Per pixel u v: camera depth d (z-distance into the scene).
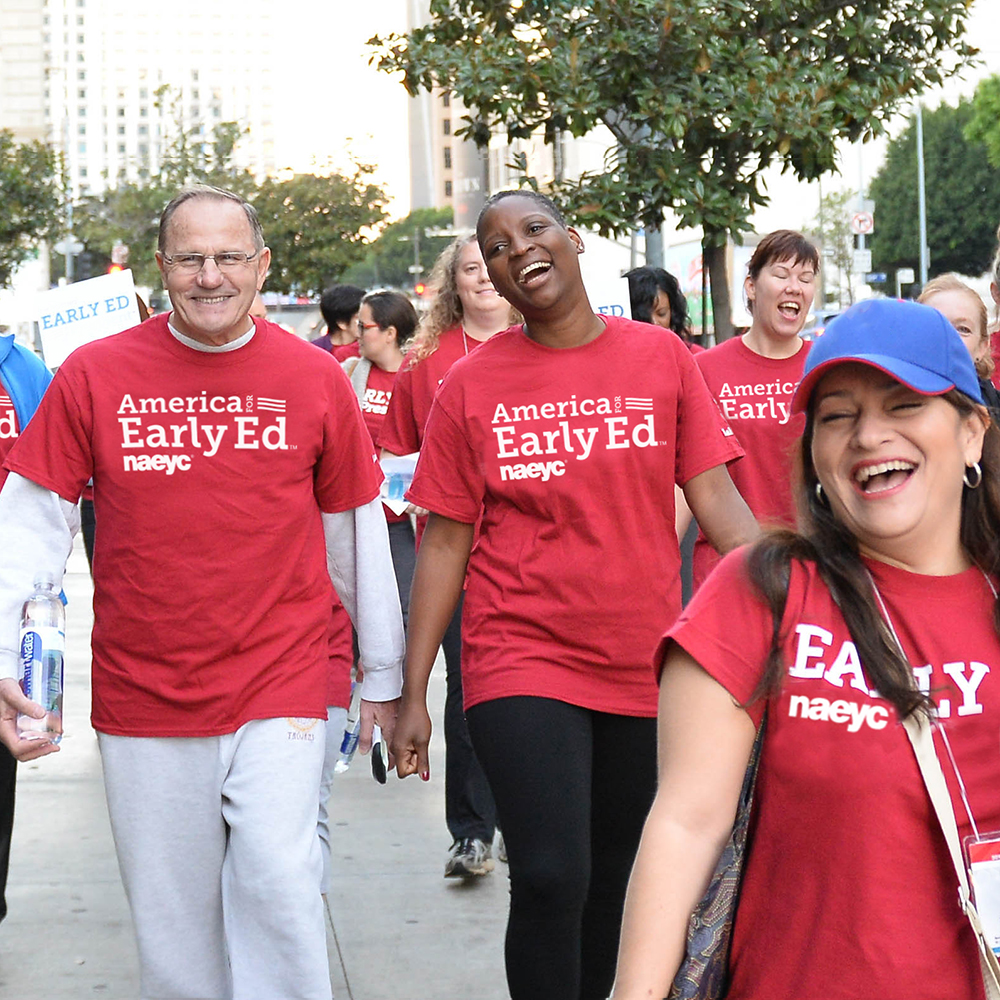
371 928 4.87
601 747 3.51
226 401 3.51
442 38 11.19
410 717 3.77
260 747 3.49
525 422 3.51
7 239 40.03
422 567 3.76
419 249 112.69
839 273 50.22
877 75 10.93
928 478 2.01
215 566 3.48
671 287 6.39
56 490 3.56
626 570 3.46
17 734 3.54
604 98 10.69
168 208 3.50
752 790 2.02
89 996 4.28
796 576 2.00
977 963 1.93
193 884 3.55
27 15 79.69
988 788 1.95
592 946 3.69
